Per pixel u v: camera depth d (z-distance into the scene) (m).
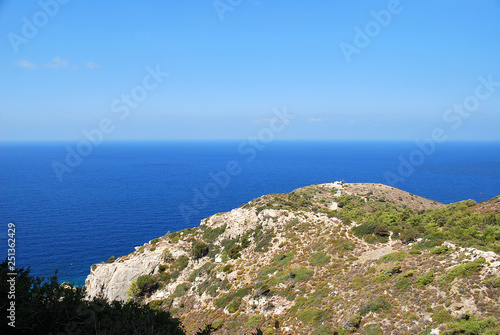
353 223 46.97
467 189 194.75
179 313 40.88
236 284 40.84
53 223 128.88
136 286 47.66
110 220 134.88
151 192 198.50
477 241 33.19
